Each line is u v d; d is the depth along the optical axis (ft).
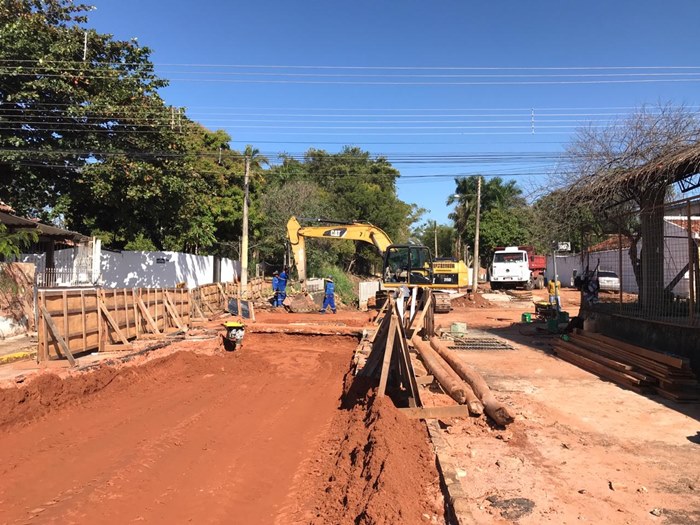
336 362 43.70
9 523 15.55
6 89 59.72
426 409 22.33
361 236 76.59
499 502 14.60
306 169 188.75
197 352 41.86
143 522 15.93
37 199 67.15
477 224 120.16
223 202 104.58
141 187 66.54
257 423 26.48
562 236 56.34
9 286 42.55
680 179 34.88
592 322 40.27
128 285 74.08
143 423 25.67
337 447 22.09
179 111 70.44
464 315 75.97
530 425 21.71
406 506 14.20
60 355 32.65
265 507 17.19
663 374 26.50
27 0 62.18
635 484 15.89
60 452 21.40
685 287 33.91
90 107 61.57
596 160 46.91
